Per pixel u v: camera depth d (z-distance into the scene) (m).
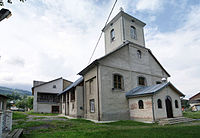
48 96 34.78
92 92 17.67
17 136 6.40
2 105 17.27
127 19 20.95
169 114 15.41
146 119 14.43
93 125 12.32
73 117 20.27
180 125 11.43
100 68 16.08
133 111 16.16
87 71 18.95
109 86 16.19
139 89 17.55
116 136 7.39
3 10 4.23
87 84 19.06
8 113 8.48
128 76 18.09
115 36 21.20
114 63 17.28
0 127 5.40
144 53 20.91
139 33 21.89
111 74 16.70
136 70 19.12
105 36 23.47
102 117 14.80
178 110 16.44
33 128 10.78
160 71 22.66
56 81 35.56
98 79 16.00
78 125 12.26
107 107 15.41
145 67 20.34
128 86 17.70
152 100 14.14
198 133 7.68
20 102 57.59
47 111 33.19
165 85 15.20
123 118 16.08
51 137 7.34
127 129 9.67
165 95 15.55
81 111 19.42
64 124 12.72
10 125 8.42
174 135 7.30
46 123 13.05
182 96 17.52
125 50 18.81
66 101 26.47
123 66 17.97
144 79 19.83
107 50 22.55
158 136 7.19
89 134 8.07
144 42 22.11
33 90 36.56
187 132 8.01
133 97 16.34
